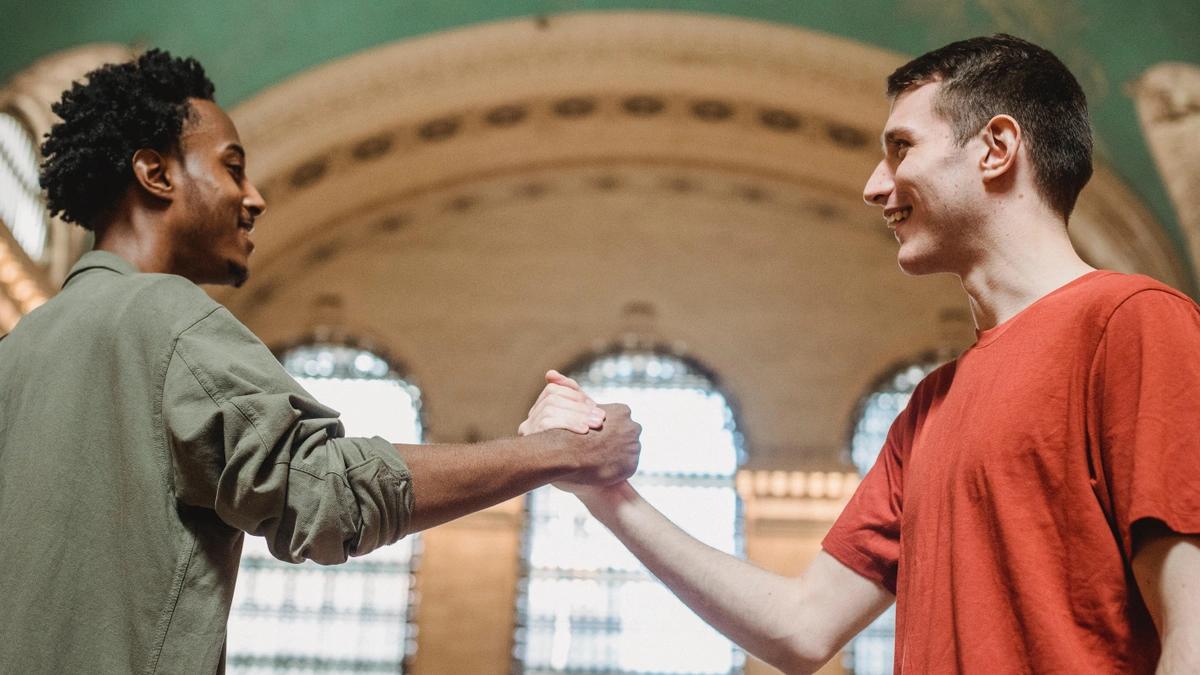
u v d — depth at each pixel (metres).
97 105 3.27
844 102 21.97
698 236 25.64
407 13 20.33
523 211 25.77
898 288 25.27
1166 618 2.42
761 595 3.34
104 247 3.24
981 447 2.75
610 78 22.25
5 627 2.68
